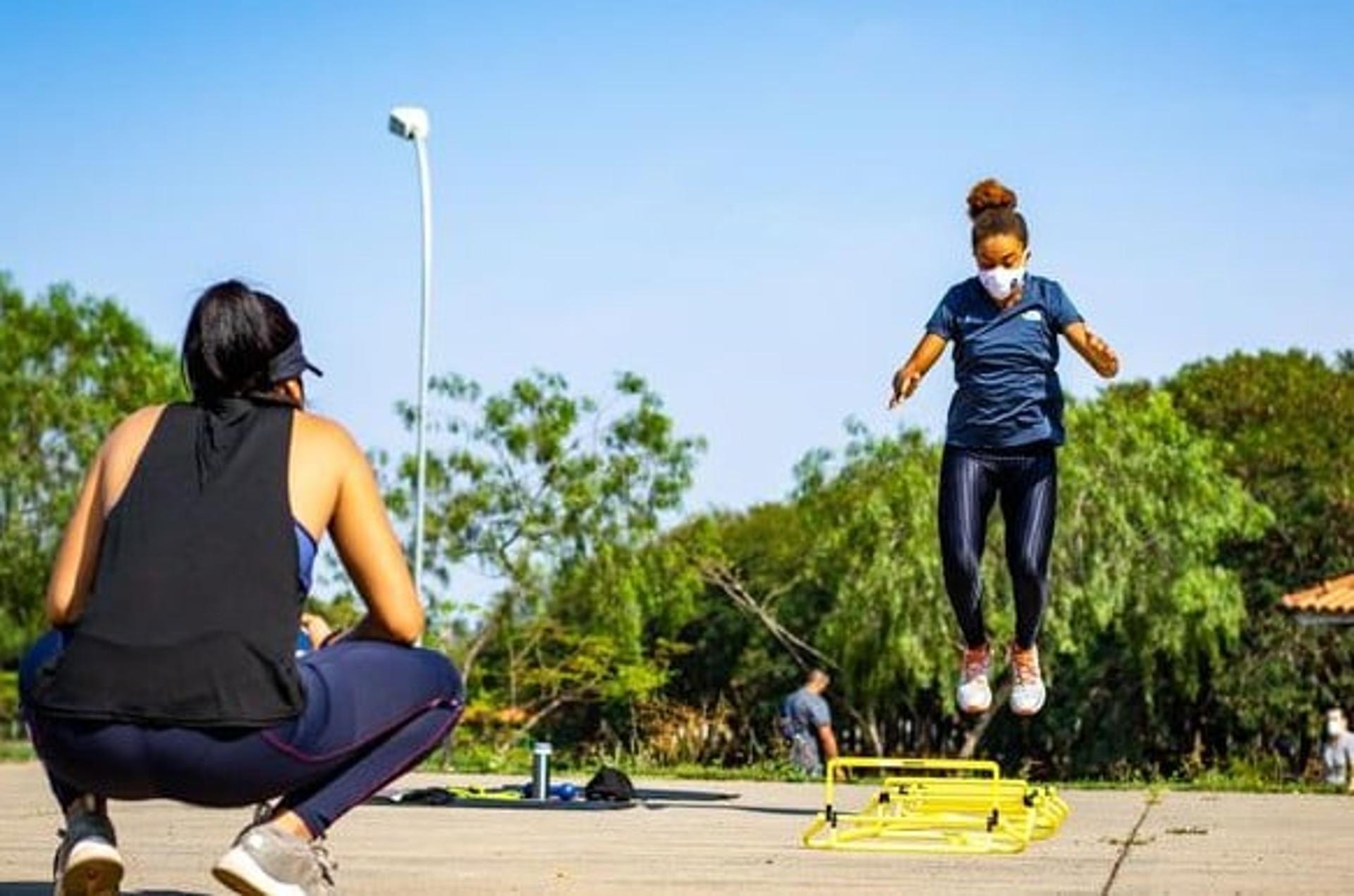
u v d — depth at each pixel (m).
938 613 37.91
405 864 5.79
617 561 39.81
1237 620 38.09
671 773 14.21
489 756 17.62
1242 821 8.38
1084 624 37.81
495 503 39.44
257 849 3.79
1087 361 7.63
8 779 12.17
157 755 3.62
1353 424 49.50
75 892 3.86
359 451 3.92
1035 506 7.68
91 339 41.62
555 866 5.77
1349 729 38.78
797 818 8.37
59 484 41.16
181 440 3.80
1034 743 39.94
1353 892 5.13
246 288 3.92
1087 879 5.47
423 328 26.56
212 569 3.66
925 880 5.39
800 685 44.00
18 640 41.28
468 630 39.97
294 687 3.65
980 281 7.70
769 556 45.88
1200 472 38.22
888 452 40.12
